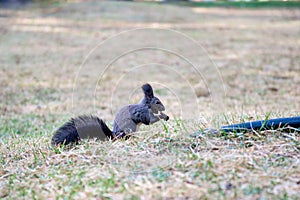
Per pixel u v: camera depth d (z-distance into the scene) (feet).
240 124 33.12
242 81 79.97
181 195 24.91
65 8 153.79
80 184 27.40
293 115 39.17
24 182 29.22
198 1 182.91
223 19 146.82
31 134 44.93
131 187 26.23
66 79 81.30
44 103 66.13
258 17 152.25
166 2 175.83
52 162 31.73
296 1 179.22
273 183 25.72
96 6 155.33
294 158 28.78
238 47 108.99
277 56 100.42
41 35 120.67
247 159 28.63
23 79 81.51
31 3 164.55
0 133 48.85
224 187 25.49
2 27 129.59
